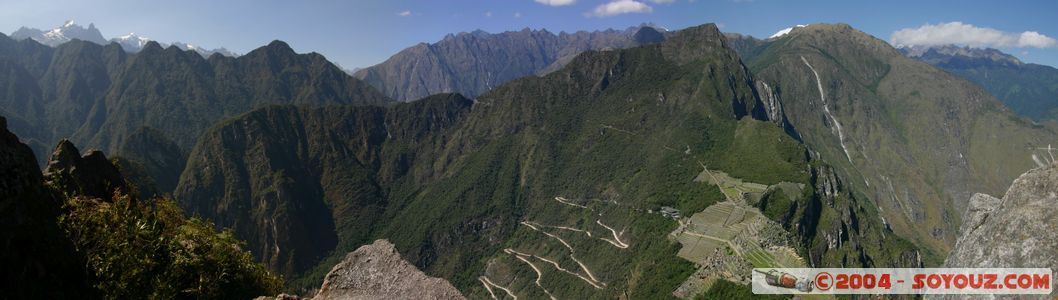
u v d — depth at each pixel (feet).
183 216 96.32
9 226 52.80
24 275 52.60
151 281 71.87
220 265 81.30
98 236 70.44
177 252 77.46
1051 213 50.75
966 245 58.08
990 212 58.03
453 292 60.29
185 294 76.02
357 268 63.87
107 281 67.21
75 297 59.26
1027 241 50.96
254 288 85.56
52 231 59.11
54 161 93.91
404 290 60.75
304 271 628.69
